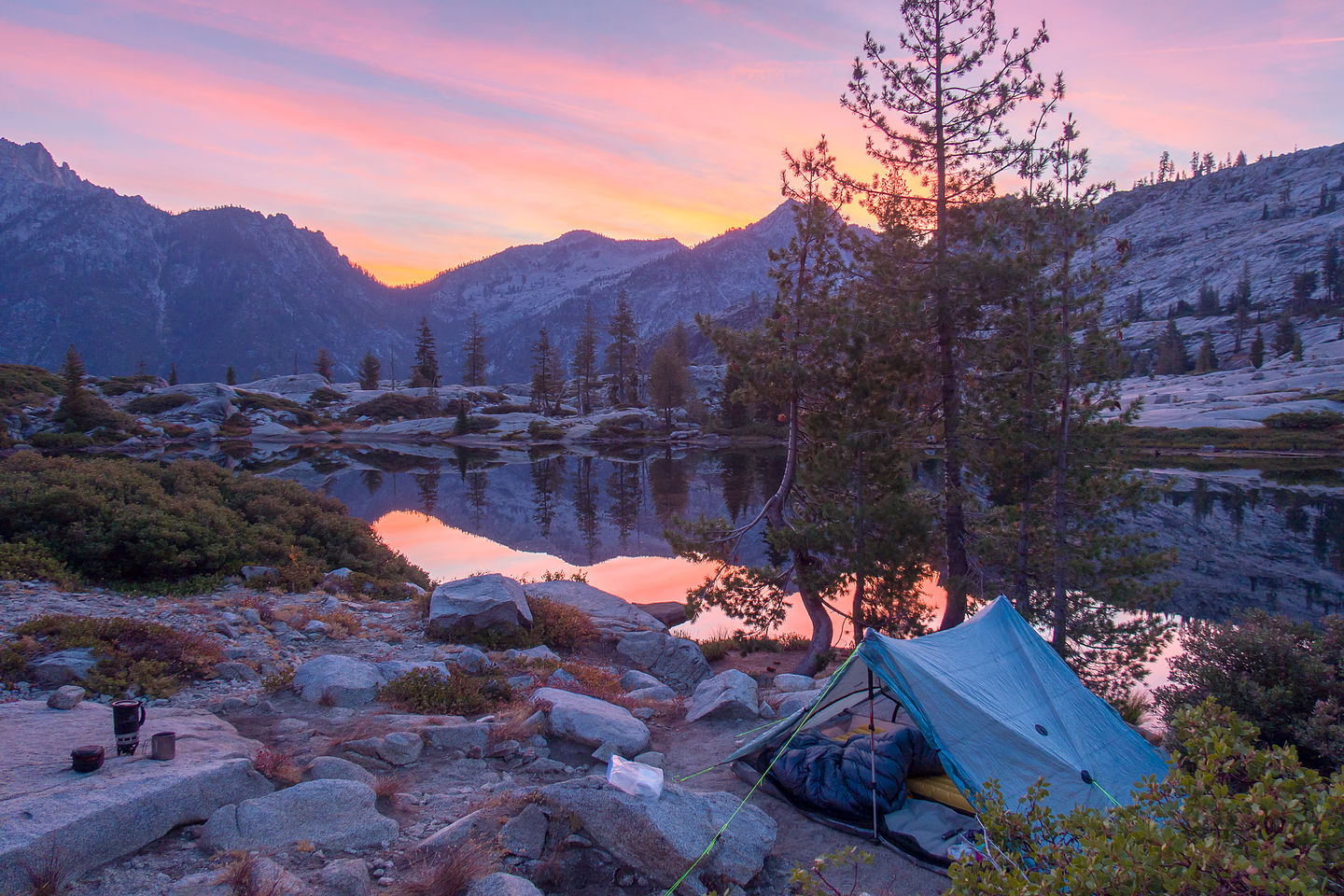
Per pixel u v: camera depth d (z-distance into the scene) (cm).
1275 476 5191
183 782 539
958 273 1366
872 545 1398
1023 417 1406
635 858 570
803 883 524
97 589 1248
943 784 724
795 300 1534
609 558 2720
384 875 523
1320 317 14700
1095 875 338
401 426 10612
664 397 10456
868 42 1480
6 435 6047
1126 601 1345
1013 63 1385
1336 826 338
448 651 1189
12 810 467
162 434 7525
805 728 834
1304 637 1097
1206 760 402
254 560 1556
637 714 1002
